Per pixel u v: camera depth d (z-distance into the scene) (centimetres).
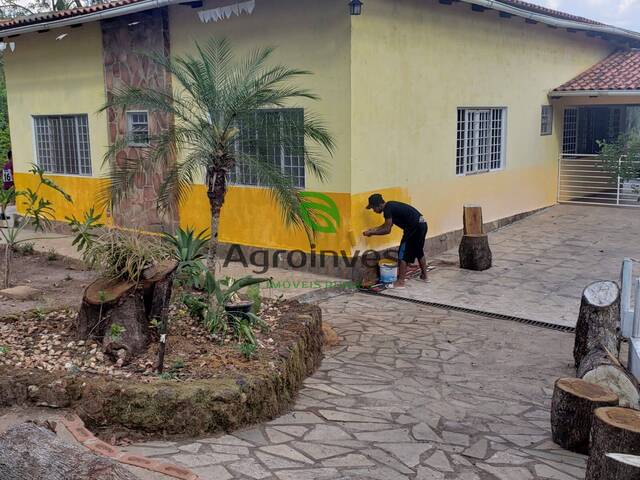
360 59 898
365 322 791
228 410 462
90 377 473
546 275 1001
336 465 424
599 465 392
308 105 934
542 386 604
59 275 955
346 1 873
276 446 448
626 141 1562
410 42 994
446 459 448
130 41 1125
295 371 556
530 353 693
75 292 848
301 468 416
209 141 623
